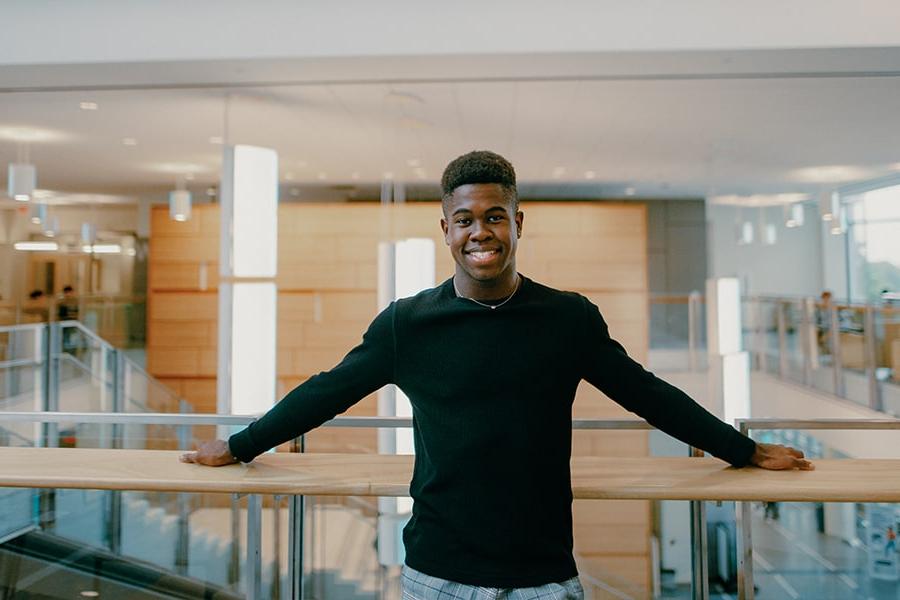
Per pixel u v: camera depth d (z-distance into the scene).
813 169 7.25
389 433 3.11
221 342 4.18
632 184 8.20
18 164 6.88
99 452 1.50
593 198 8.45
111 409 6.50
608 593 2.23
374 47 3.67
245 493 1.27
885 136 5.96
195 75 4.03
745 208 8.67
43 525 2.17
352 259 8.09
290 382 8.04
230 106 4.99
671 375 8.11
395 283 4.13
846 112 5.20
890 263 6.98
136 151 6.57
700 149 6.52
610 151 6.65
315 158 6.91
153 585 2.24
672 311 8.52
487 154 1.07
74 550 2.20
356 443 3.08
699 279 9.05
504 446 1.04
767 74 4.06
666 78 4.16
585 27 3.62
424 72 4.00
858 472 1.30
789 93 4.59
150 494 2.29
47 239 8.65
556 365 1.06
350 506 2.99
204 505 2.29
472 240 1.04
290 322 8.07
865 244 7.31
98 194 8.53
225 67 3.86
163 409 6.87
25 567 2.12
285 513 1.80
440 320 1.08
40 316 8.55
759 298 8.17
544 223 8.20
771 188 8.23
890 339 5.75
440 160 6.99
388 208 7.93
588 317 1.10
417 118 5.45
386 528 2.93
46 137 6.03
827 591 1.73
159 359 8.28
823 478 1.26
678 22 3.59
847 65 3.86
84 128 5.71
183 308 8.30
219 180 7.90
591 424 1.59
